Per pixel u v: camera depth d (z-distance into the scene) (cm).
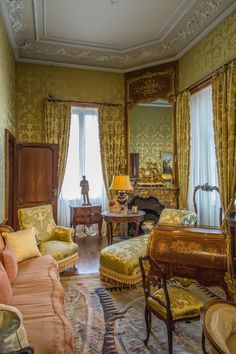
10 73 483
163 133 614
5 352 110
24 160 517
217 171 418
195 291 327
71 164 632
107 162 609
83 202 620
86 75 605
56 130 576
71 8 405
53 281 259
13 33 458
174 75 570
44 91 580
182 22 438
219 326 131
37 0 382
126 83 623
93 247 534
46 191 529
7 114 446
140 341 233
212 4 384
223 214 399
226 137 399
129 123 615
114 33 477
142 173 608
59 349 163
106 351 220
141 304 299
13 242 308
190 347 224
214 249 259
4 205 407
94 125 645
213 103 423
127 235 617
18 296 226
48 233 414
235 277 306
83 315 276
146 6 401
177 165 567
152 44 513
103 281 363
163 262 270
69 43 508
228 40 404
